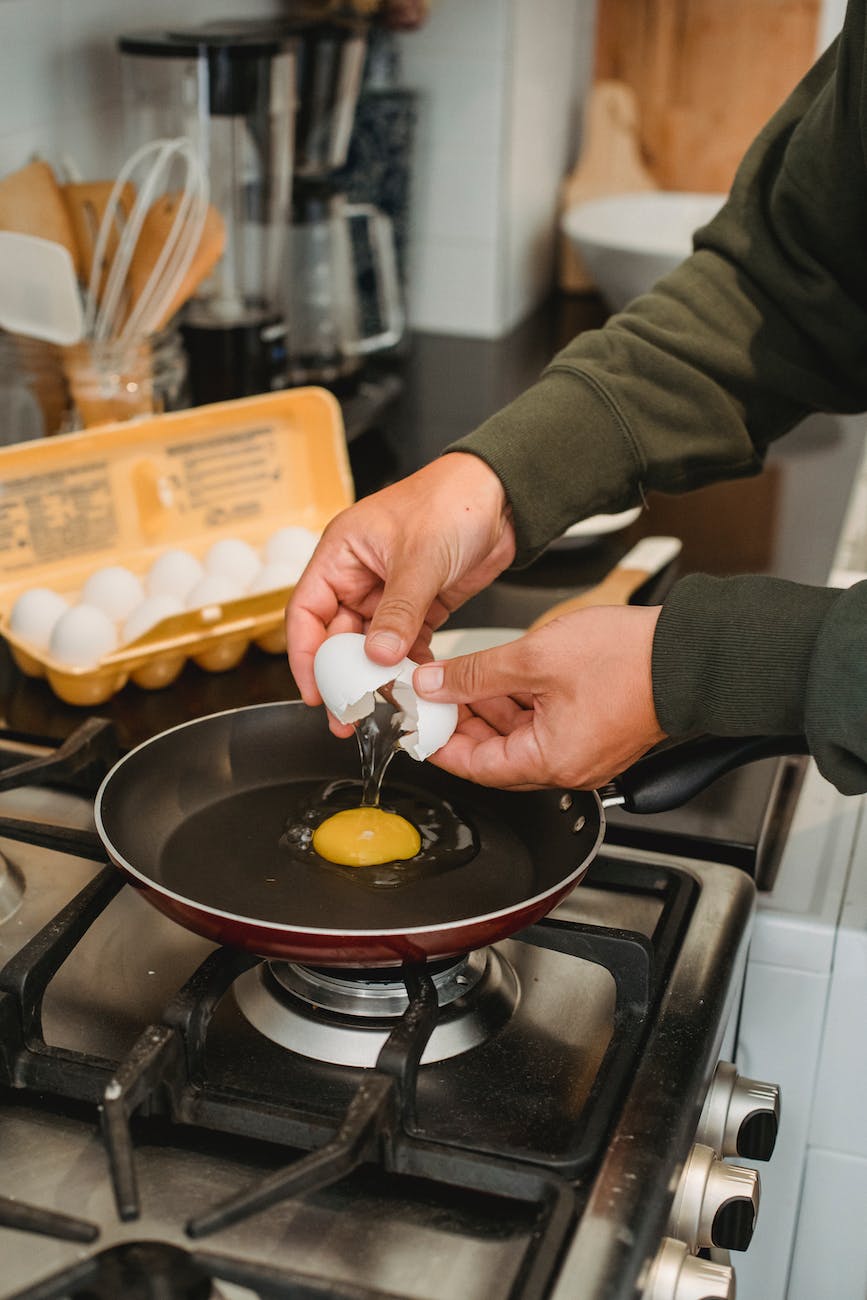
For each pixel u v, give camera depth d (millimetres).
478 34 1684
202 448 1099
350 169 1688
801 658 639
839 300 879
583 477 844
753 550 1268
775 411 939
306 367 1515
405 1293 534
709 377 897
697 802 862
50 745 941
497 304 1863
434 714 724
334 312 1514
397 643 687
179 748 799
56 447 1013
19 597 1002
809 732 630
